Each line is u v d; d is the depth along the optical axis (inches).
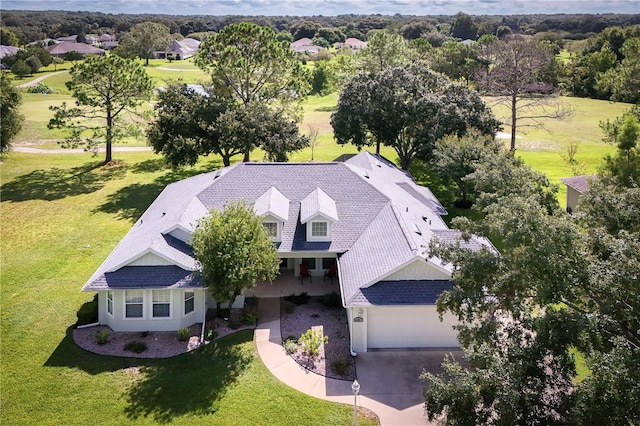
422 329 974.4
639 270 607.2
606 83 2236.7
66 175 2175.2
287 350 957.8
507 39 2501.2
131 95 2263.8
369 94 2009.1
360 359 941.8
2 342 987.3
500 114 3572.8
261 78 2252.7
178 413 798.5
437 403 594.9
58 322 1063.0
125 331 1027.9
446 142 1728.6
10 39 6584.6
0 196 1916.8
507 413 542.9
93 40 7583.7
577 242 658.8
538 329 623.5
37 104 3410.4
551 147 2714.1
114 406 813.9
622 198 816.3
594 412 513.0
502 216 714.8
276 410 805.2
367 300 935.0
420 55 3996.1
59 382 869.8
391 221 1134.4
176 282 1012.5
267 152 1925.4
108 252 1424.7
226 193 1268.5
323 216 1129.4
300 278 1237.7
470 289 737.6
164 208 1323.8
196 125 1867.6
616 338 570.6
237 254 961.5
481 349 621.0
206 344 982.4
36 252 1427.2
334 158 2450.8
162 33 6373.0
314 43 7731.3
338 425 773.9
